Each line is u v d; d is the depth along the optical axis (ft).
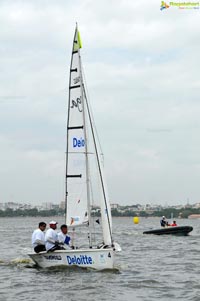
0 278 71.97
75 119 77.87
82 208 76.64
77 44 77.92
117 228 317.22
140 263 93.66
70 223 77.05
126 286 65.87
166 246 137.59
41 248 78.48
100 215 76.89
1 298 58.54
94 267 74.64
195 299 58.39
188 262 95.91
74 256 75.10
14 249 128.98
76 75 78.02
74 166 77.56
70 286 64.95
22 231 275.18
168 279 72.54
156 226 377.30
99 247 76.64
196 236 187.52
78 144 77.46
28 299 57.88
